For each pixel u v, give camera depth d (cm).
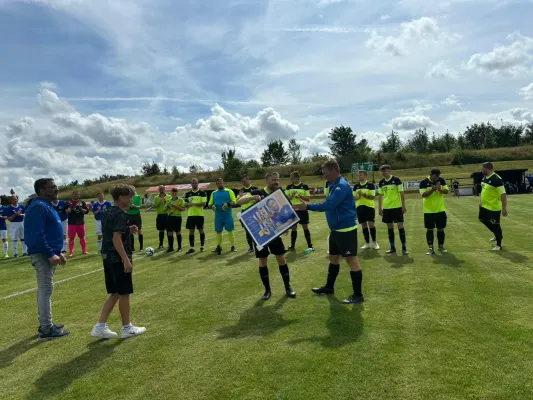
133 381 360
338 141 8706
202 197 1105
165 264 937
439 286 601
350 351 391
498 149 6906
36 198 500
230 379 351
